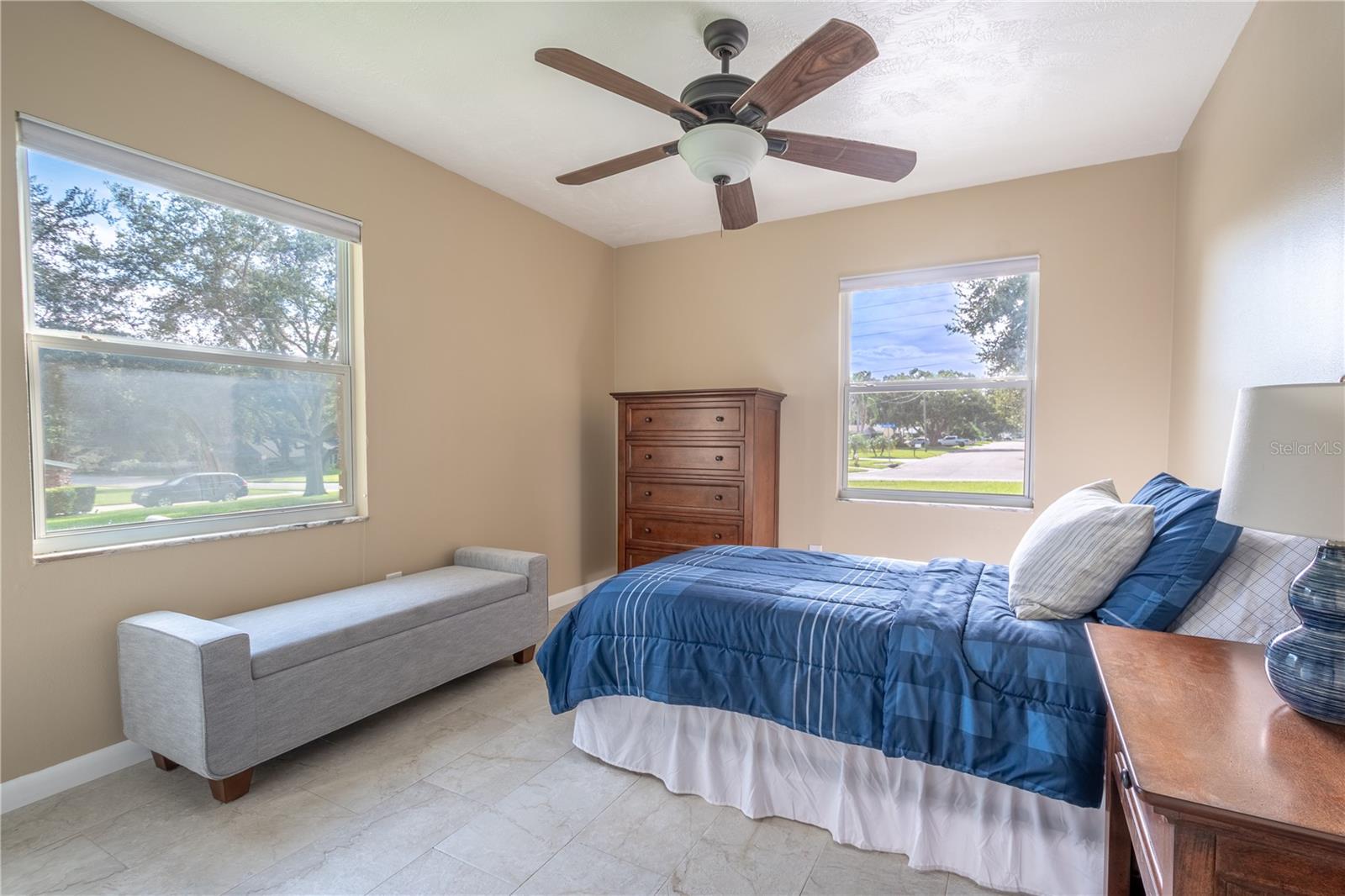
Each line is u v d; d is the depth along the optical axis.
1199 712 0.97
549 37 2.19
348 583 2.87
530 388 3.90
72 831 1.80
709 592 2.04
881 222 3.73
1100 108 2.65
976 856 1.59
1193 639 1.33
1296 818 0.70
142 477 2.24
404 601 2.54
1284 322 1.77
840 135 2.90
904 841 1.70
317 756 2.24
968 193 3.50
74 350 2.07
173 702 1.91
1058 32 2.14
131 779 2.07
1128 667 1.17
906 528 3.69
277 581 2.60
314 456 2.79
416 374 3.17
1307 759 0.83
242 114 2.45
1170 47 2.22
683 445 3.86
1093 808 1.46
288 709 2.05
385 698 2.37
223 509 2.47
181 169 2.28
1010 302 3.47
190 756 1.89
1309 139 1.61
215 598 2.39
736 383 4.21
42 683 1.97
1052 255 3.31
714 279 4.29
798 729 1.77
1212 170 2.45
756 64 2.33
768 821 1.87
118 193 2.16
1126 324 3.16
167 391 2.30
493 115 2.75
